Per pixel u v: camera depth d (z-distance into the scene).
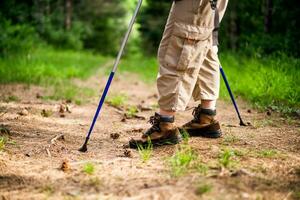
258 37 12.15
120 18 43.75
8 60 12.20
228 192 3.68
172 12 4.63
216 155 4.46
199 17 4.61
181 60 4.63
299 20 11.86
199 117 5.10
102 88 10.34
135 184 3.89
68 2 33.19
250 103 7.36
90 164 4.22
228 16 16.06
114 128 5.79
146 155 4.46
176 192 3.69
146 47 36.34
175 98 4.69
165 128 4.80
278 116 6.34
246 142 4.91
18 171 4.22
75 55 24.61
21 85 9.27
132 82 12.48
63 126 5.80
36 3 27.45
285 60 8.93
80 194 3.79
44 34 29.28
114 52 42.50
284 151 4.61
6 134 5.24
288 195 3.69
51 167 4.33
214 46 4.97
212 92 5.03
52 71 12.00
